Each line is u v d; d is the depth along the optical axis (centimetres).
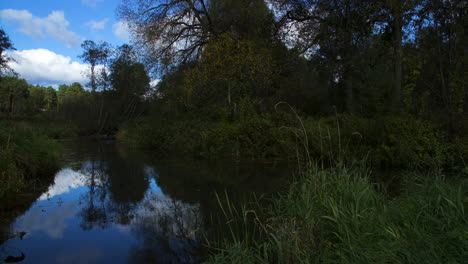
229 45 1347
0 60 2464
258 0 1487
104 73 2923
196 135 1275
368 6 1126
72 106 3312
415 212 297
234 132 1105
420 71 958
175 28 1744
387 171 675
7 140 721
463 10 807
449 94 795
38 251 337
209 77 1417
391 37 1144
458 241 222
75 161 1080
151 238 371
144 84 2611
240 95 1480
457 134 729
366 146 788
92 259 316
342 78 1403
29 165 734
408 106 959
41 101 5631
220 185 631
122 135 2098
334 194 338
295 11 1421
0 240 368
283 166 822
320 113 1472
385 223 278
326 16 1330
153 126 1719
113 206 514
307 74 1547
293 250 258
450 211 266
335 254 249
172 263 303
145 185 671
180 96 1670
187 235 375
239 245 285
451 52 806
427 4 868
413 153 690
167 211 477
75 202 541
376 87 1288
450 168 657
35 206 516
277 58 1498
